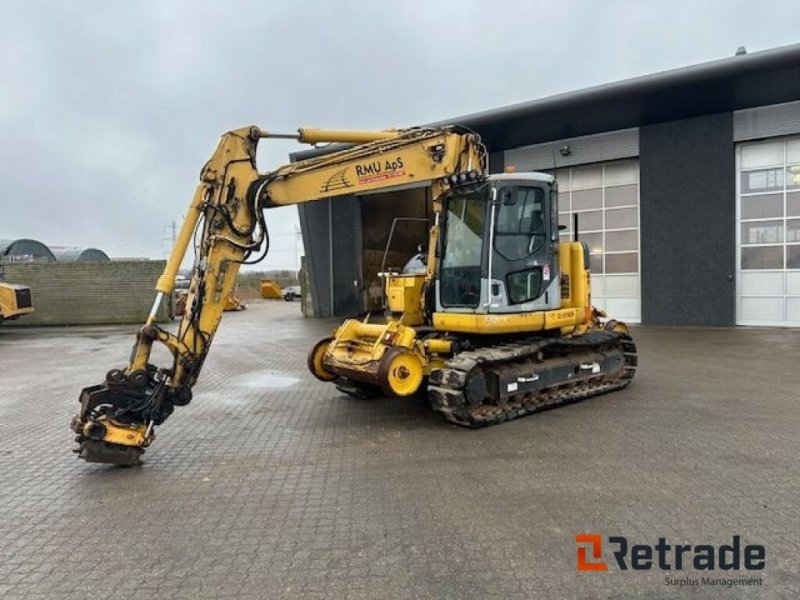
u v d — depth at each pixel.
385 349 6.50
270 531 3.94
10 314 18.83
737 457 5.11
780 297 15.01
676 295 16.19
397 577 3.29
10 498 4.64
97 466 5.39
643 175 16.62
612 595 3.06
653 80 13.90
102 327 21.86
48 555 3.68
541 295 7.04
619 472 4.81
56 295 22.89
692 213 15.89
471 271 6.70
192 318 5.80
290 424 6.71
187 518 4.18
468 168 6.75
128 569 3.48
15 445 6.11
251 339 15.92
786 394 7.53
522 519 3.99
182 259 5.84
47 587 3.30
